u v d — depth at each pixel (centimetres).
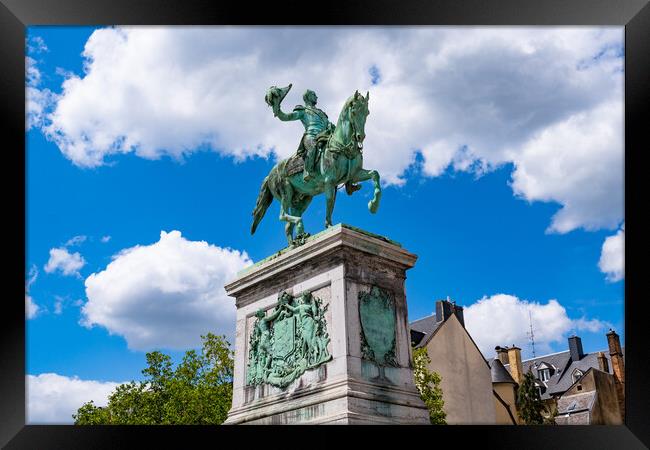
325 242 788
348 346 740
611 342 4000
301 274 823
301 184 897
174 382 2112
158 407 2136
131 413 2136
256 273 871
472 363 3156
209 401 2027
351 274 777
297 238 857
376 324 779
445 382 3005
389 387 755
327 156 853
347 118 852
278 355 818
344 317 752
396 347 788
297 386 779
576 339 4612
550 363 4672
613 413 3894
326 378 748
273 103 908
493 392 3444
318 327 776
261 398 823
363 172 875
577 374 4447
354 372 734
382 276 809
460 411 2992
